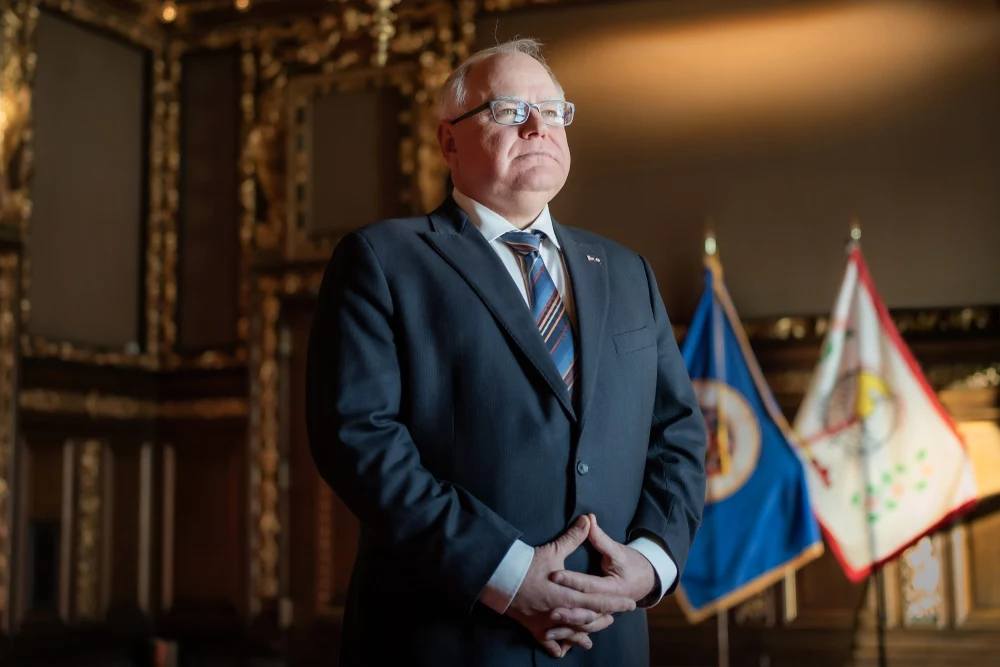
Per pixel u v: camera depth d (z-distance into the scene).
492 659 1.31
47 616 4.35
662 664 4.10
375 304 1.43
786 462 3.70
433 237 1.49
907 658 3.88
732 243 4.27
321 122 4.98
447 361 1.41
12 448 4.18
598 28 4.52
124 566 4.83
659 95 4.42
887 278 4.08
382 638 1.37
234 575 4.84
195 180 5.21
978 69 4.06
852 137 4.18
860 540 3.66
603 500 1.41
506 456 1.38
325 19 4.99
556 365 1.43
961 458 3.61
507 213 1.54
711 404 3.83
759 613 4.05
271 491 4.77
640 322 1.57
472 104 1.54
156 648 4.68
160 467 5.07
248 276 4.98
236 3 5.07
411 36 4.84
